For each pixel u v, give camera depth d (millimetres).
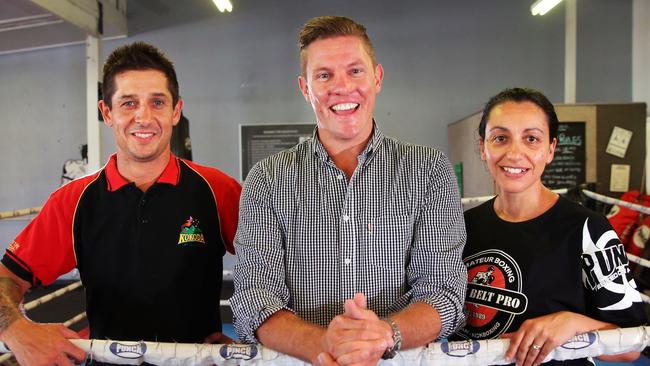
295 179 1042
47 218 1273
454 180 1070
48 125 4836
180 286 1268
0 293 1142
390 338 835
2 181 4941
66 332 1039
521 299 1110
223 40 4570
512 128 1176
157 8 4570
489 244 1216
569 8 3957
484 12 4379
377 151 1054
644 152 3506
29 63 4844
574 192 2807
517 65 4355
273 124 4441
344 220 1012
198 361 975
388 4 4465
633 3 4215
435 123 4453
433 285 977
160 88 1252
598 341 971
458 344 964
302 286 1023
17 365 1698
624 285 1051
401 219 1019
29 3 3572
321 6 4496
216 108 4598
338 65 994
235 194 1435
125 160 1298
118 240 1256
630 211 3189
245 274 1013
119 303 1248
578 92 4312
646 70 4047
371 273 1010
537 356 972
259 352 952
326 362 807
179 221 1296
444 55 4430
